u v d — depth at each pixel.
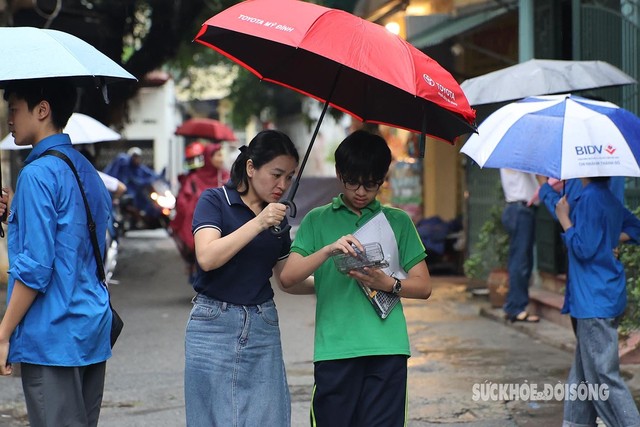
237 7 6.12
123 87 22.75
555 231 15.05
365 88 6.99
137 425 9.42
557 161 7.41
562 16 14.99
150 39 22.83
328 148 45.81
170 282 20.91
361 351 6.35
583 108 7.72
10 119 6.17
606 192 8.26
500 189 15.71
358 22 5.93
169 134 49.75
